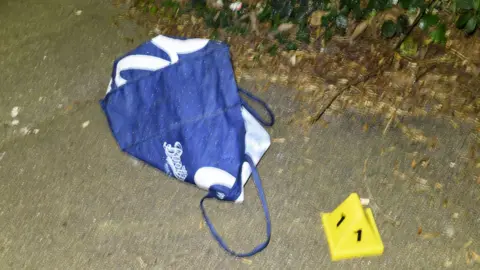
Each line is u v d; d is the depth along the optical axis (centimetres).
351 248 177
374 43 241
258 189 187
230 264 179
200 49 197
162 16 271
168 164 196
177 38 205
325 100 228
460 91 226
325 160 207
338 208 181
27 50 261
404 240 184
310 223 188
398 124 219
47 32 270
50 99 236
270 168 205
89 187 202
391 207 193
